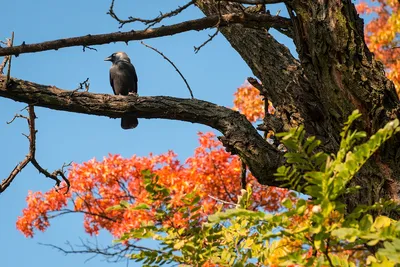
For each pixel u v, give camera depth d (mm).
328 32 8805
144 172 6324
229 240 6855
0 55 9969
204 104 10359
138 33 10047
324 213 5250
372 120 8789
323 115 9898
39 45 10023
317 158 5598
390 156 8703
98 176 20578
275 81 10445
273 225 5820
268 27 10078
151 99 10273
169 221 6750
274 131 10180
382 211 8445
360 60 8844
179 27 10008
